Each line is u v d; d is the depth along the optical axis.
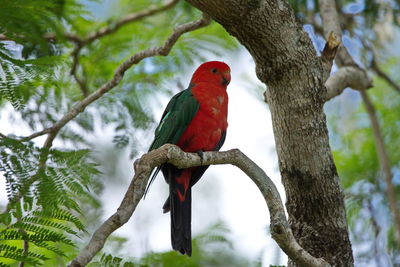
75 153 6.68
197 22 10.42
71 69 12.28
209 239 11.83
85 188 6.59
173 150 8.02
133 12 13.77
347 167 14.22
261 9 7.75
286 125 8.62
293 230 8.90
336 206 8.77
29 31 7.44
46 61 7.33
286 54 8.20
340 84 11.58
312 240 8.73
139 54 10.65
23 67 7.09
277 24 7.95
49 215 6.27
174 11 13.65
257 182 8.06
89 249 6.10
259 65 8.45
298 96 8.44
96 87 13.00
